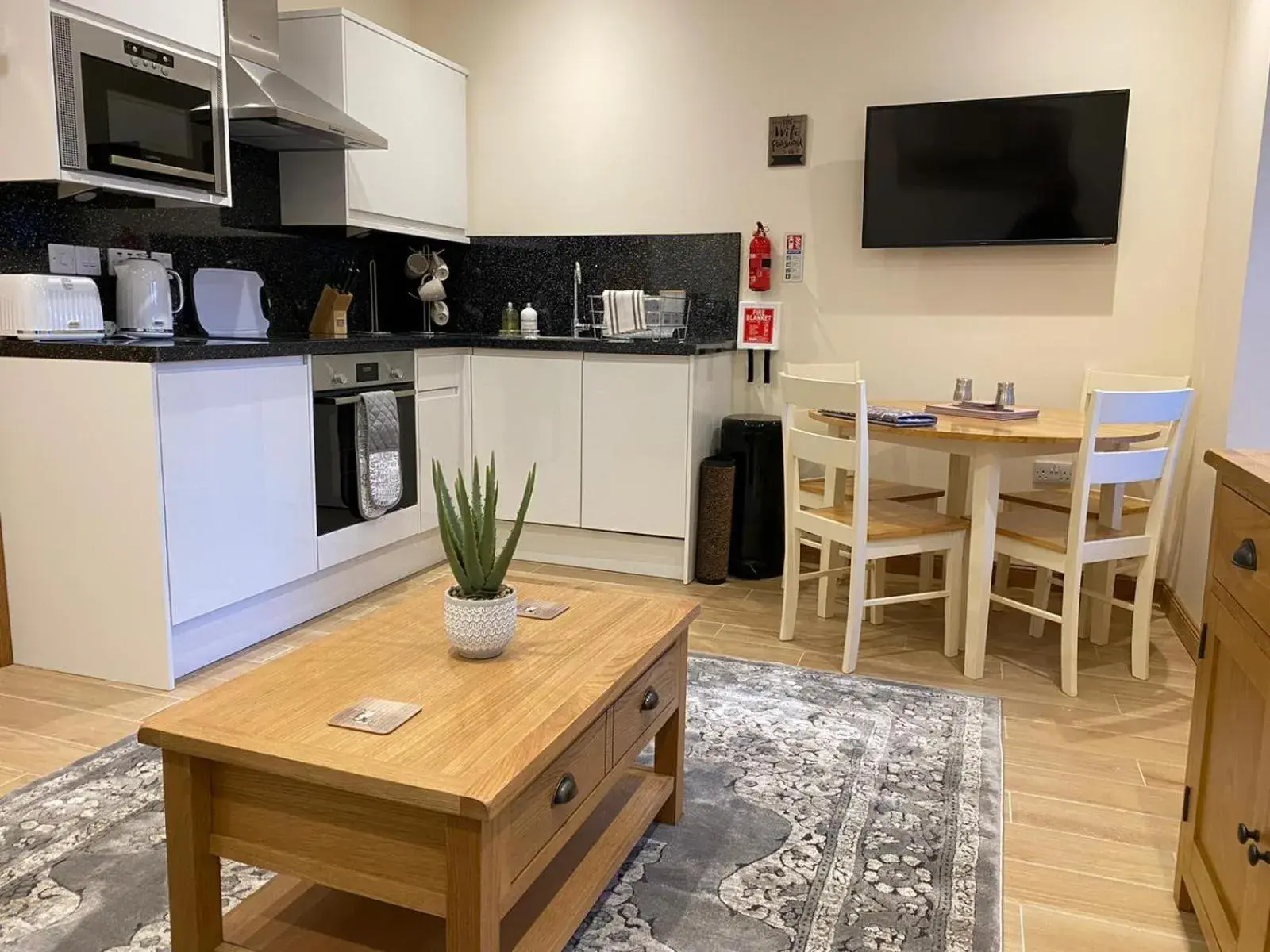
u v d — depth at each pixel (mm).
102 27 2586
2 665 2789
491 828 1223
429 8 4477
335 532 3293
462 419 4039
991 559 2812
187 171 2908
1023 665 2982
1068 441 2664
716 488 3748
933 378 3918
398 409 3604
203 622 2783
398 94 3873
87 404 2561
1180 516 3488
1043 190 3584
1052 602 3674
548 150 4367
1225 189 3188
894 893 1737
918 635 3262
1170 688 2809
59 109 2482
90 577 2658
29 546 2719
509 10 4340
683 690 1941
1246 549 1392
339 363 3250
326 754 1253
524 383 3936
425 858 1254
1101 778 2230
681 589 3752
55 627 2738
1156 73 3488
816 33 3904
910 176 3756
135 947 1546
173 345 2543
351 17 3551
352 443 3344
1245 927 1305
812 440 2957
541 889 1599
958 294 3838
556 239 4402
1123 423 2635
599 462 3861
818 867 1818
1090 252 3639
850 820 1994
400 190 3947
